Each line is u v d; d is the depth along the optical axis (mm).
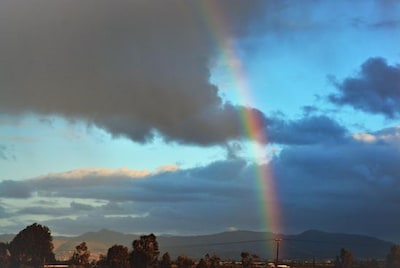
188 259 152625
